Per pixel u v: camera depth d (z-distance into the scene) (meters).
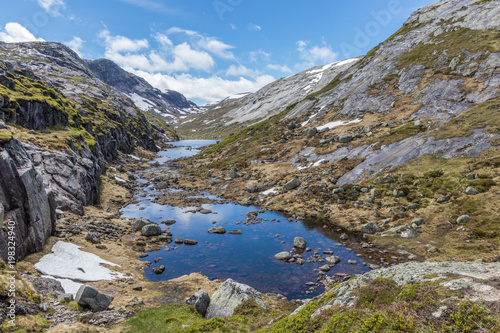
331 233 45.78
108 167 90.88
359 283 14.35
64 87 160.00
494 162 46.59
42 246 29.39
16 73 90.25
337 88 136.62
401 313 10.26
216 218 55.38
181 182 89.19
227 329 16.77
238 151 115.69
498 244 31.09
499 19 99.12
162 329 17.12
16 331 14.20
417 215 43.78
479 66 84.94
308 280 31.22
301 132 108.50
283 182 73.38
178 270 33.94
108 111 153.00
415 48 119.56
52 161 47.66
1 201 24.56
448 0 143.50
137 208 60.75
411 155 61.03
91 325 17.52
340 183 64.19
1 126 51.47
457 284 10.97
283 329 13.19
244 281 31.11
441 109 77.12
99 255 33.09
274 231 47.78
